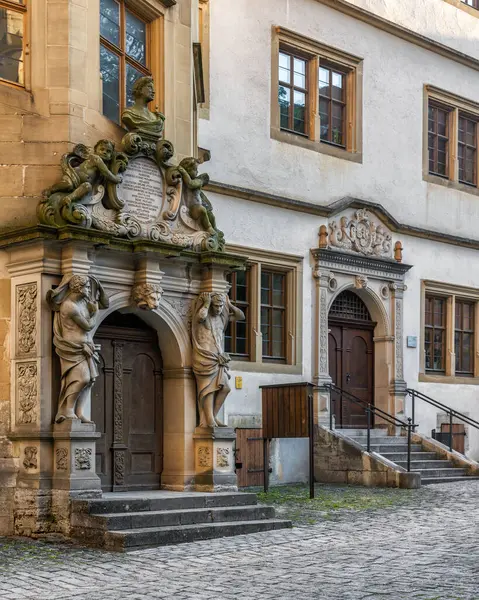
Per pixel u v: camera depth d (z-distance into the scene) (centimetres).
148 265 1299
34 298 1202
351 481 1933
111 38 1379
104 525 1118
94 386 1335
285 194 2059
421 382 2339
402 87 2358
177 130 1482
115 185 1276
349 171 2208
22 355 1210
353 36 2239
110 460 1345
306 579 925
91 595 848
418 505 1559
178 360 1385
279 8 2077
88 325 1199
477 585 895
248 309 1986
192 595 848
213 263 1382
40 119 1251
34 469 1185
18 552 1070
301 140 2109
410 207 2356
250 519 1277
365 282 2200
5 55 1256
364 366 2264
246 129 1994
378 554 1077
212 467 1364
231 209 1950
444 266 2431
